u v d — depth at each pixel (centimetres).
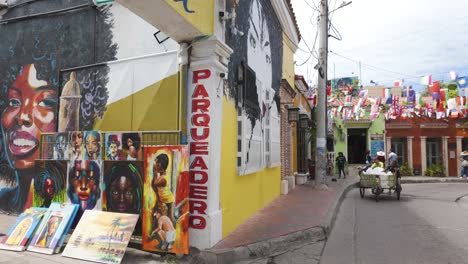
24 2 759
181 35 534
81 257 490
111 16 662
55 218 550
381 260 545
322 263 538
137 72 606
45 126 719
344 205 1092
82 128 652
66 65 702
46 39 731
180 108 550
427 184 1873
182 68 554
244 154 697
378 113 2227
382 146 2375
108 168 552
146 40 623
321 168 1330
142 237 511
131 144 543
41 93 728
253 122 786
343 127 2423
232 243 559
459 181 2020
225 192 612
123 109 611
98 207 551
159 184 511
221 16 582
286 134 1304
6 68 773
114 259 476
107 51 657
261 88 878
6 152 756
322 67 1355
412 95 2142
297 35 1424
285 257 566
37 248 521
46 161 597
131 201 531
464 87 1886
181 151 505
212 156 540
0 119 770
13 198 740
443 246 614
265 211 853
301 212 845
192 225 537
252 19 818
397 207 1041
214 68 550
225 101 620
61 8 716
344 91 2612
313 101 2075
